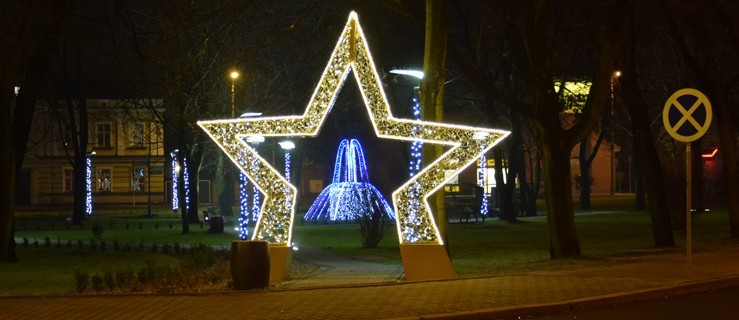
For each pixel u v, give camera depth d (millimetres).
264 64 41500
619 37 22656
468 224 45219
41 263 25188
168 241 34875
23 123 27297
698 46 29375
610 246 28391
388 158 62062
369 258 25406
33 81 26828
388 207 45875
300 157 58625
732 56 36875
